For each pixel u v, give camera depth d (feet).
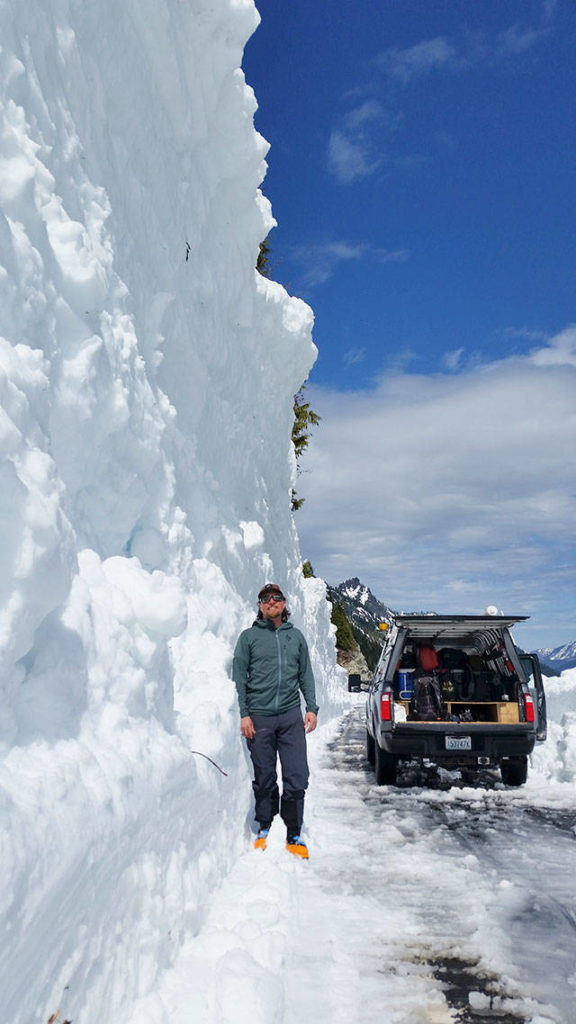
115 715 8.59
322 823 18.21
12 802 5.68
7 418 6.50
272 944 9.51
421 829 17.61
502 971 9.36
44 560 6.51
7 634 6.25
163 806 9.04
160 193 18.92
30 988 5.68
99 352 11.26
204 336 22.40
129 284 15.78
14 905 5.13
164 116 19.03
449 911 11.60
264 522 30.48
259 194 27.30
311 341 34.42
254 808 16.42
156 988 8.00
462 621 23.84
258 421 30.58
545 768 26.58
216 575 18.75
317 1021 8.05
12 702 6.70
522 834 17.11
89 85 14.07
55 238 10.59
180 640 15.67
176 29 18.45
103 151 14.74
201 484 20.02
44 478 7.13
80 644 8.07
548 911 11.64
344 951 9.95
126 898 7.73
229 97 22.22
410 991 8.79
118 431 12.63
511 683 25.90
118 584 10.37
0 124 9.32
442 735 23.50
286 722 15.60
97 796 6.99
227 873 12.46
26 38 11.05
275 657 15.75
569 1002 8.57
